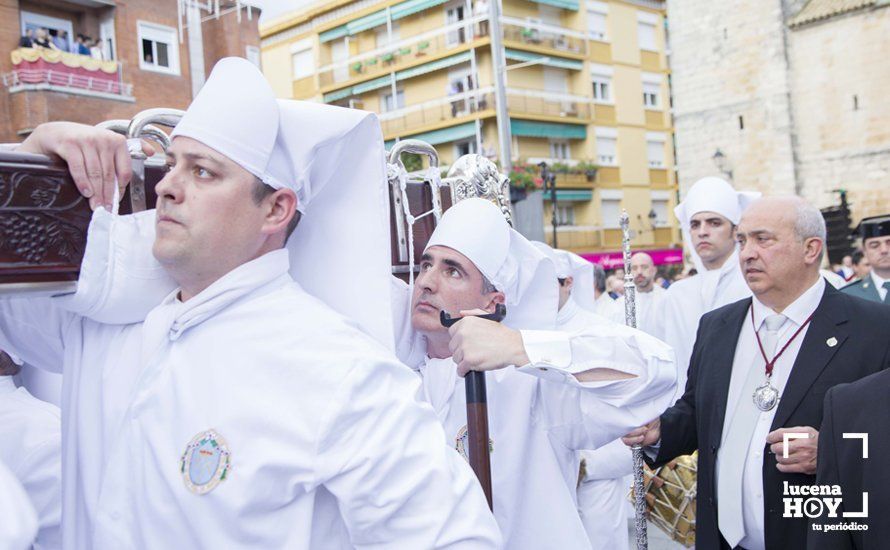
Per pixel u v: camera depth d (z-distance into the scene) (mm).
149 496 1498
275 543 1459
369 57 27672
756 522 2785
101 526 1537
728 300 5215
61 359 1864
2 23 14688
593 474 3490
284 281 1646
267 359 1503
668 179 32406
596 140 29859
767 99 25453
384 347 1666
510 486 2350
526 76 27625
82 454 1657
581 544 2348
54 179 1462
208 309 1543
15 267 1406
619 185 30469
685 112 27172
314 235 1790
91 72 15305
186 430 1495
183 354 1551
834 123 24531
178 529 1473
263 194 1570
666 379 2033
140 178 1651
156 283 1611
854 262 10914
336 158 1715
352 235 1760
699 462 2977
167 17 16578
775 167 25375
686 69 27078
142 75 16141
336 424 1449
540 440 2371
